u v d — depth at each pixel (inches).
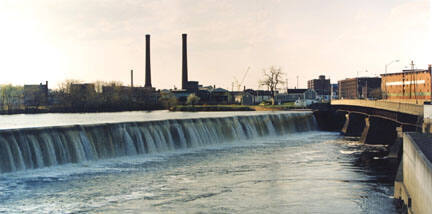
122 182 2011.6
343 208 1624.0
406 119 2940.5
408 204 1441.9
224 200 1724.9
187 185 1967.3
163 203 1678.2
